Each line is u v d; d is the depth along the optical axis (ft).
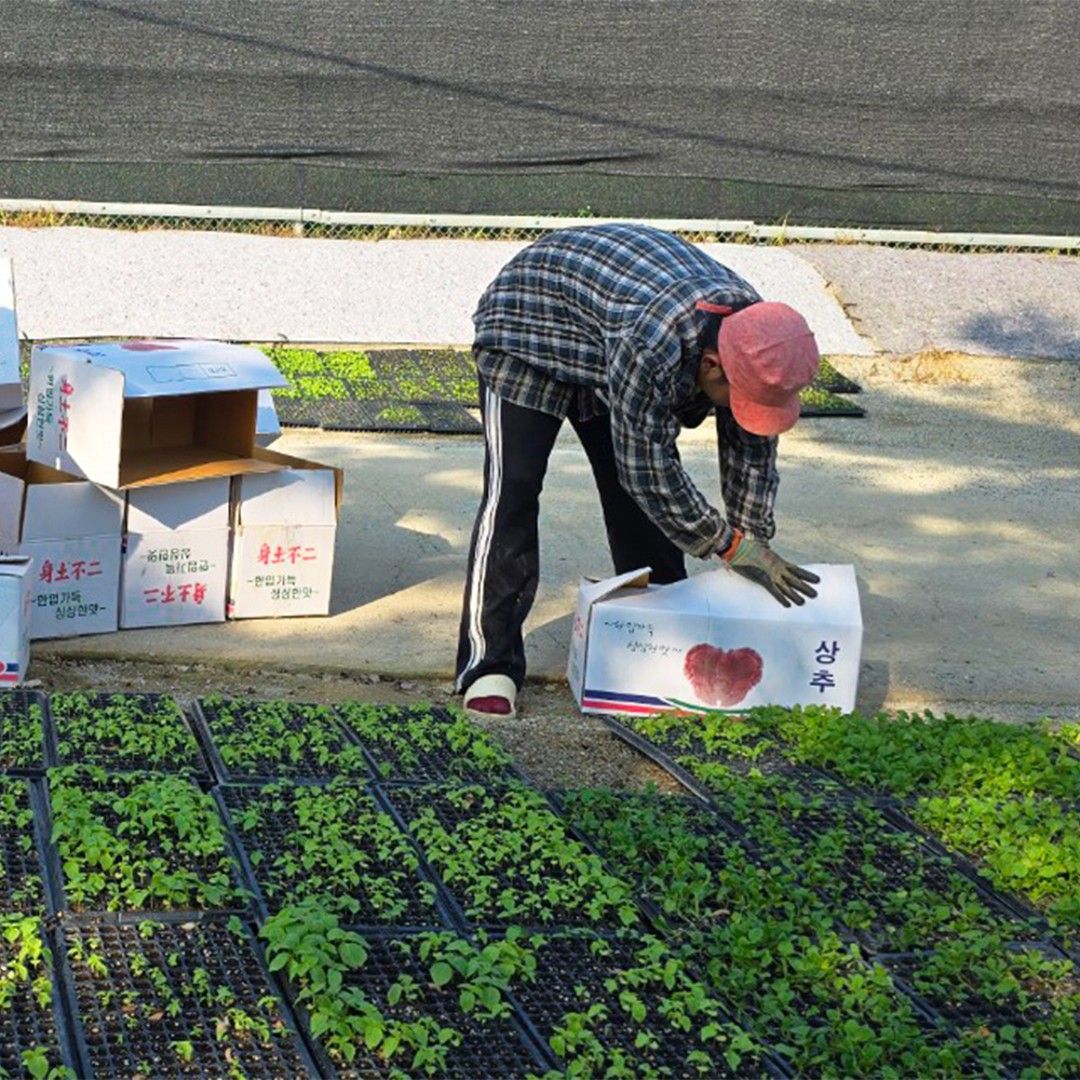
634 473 17.25
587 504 27.81
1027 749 18.57
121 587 20.48
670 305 16.52
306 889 14.30
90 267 38.24
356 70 40.88
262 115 40.83
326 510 21.45
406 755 17.56
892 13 42.70
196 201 41.06
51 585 19.93
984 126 43.93
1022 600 25.00
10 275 22.80
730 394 16.42
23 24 39.19
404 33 40.86
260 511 21.08
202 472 20.47
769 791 17.44
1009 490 30.96
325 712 18.60
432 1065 12.00
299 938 12.98
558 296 17.76
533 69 41.60
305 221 41.34
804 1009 13.37
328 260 40.29
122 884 13.92
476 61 41.34
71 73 39.68
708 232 43.39
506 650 19.57
